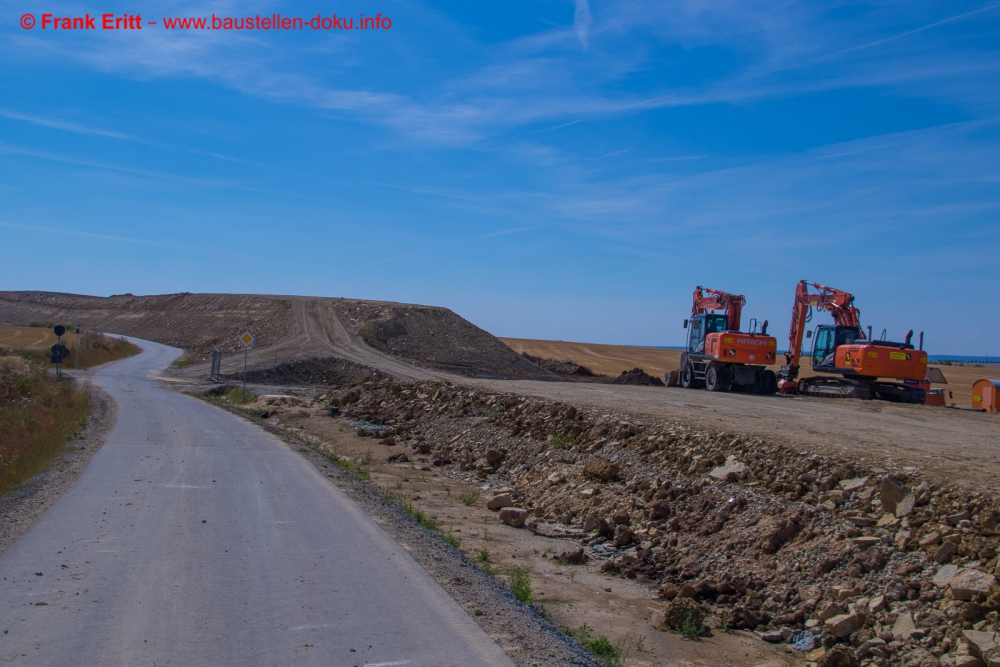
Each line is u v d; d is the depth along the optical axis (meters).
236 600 6.12
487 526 12.06
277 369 49.72
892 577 7.57
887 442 11.91
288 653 5.06
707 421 14.76
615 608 8.39
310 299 90.62
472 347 70.12
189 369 50.06
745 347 27.67
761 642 7.57
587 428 16.44
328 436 23.09
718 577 9.06
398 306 80.00
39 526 8.26
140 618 5.62
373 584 6.71
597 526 11.84
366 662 4.96
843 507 9.12
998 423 16.09
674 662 6.90
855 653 6.92
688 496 11.45
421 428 23.22
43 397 22.44
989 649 6.14
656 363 78.19
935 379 28.66
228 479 11.87
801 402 21.55
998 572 6.77
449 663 5.02
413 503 13.48
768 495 10.19
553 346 95.50
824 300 27.83
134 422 19.91
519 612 6.39
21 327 85.75
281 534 8.41
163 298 123.62
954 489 8.25
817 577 8.21
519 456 17.19
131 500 9.89
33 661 4.77
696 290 32.50
